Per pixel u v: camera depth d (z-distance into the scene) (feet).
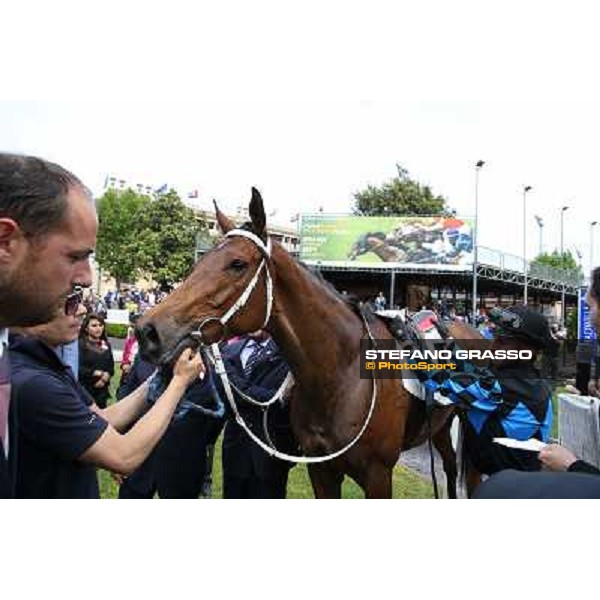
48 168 3.51
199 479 11.70
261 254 8.48
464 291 90.02
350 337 9.30
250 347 11.18
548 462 6.14
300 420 9.59
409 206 131.23
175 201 111.96
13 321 3.60
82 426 4.98
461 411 9.44
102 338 19.38
